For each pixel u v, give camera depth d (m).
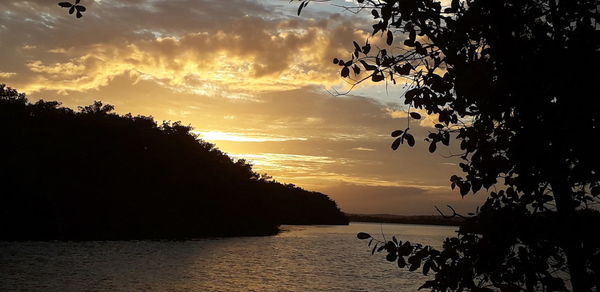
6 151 63.94
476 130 3.55
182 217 78.81
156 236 69.12
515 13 3.29
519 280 3.61
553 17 3.28
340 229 151.62
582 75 3.12
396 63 3.80
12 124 66.44
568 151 3.23
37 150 67.75
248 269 35.44
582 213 3.36
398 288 27.92
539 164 3.32
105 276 27.47
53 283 24.20
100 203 67.75
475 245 3.64
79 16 4.20
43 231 54.34
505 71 3.34
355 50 4.00
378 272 35.34
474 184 3.70
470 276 3.63
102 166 73.81
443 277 3.69
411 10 3.46
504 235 3.52
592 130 3.12
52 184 62.84
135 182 77.38
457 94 3.57
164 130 88.62
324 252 55.34
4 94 70.25
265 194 109.06
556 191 3.34
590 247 3.27
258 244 66.38
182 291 23.98
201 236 79.25
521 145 3.34
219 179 90.81
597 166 3.14
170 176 79.94
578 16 3.23
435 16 3.57
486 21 3.36
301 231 120.31
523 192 3.57
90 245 50.06
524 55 3.26
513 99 3.33
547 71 3.21
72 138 72.06
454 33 3.45
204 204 85.25
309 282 29.61
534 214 3.53
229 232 86.81
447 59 3.49
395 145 3.84
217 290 25.11
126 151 76.00
